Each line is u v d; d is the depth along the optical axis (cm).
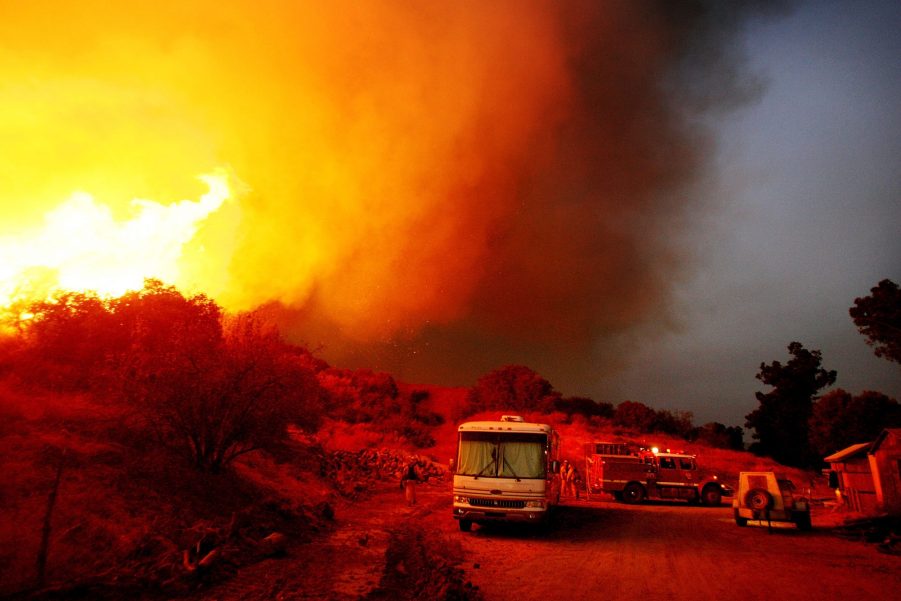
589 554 1338
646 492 2877
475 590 941
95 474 1043
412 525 1659
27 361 1459
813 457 5912
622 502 2939
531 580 1049
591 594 953
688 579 1083
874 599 956
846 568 1230
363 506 2000
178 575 812
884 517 1806
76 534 827
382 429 4912
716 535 1730
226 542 997
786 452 6078
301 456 2248
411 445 4609
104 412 1317
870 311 3241
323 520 1488
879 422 4731
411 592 922
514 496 1541
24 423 1147
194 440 1339
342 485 2262
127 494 1028
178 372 1298
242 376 1369
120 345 1570
